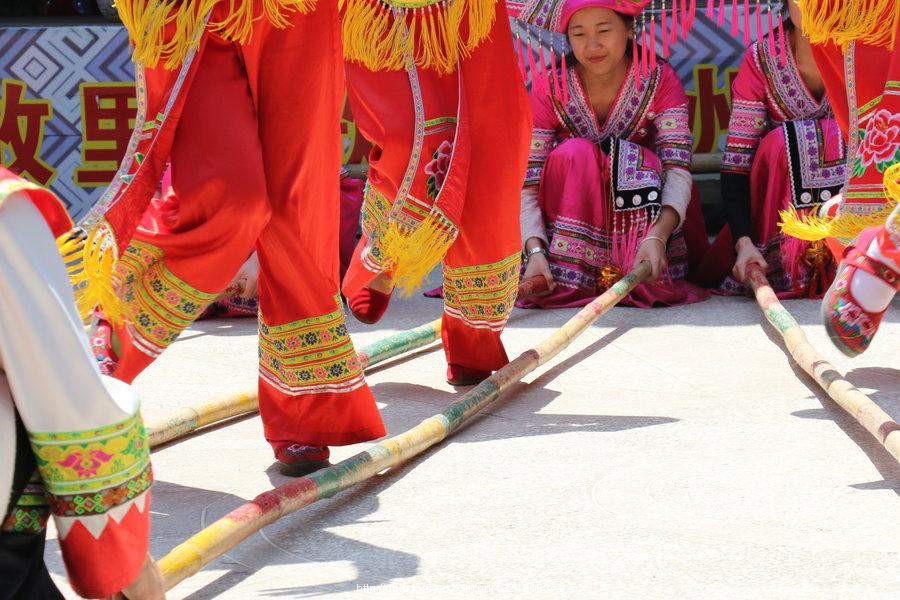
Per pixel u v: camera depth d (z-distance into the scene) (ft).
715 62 26.08
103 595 5.70
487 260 14.96
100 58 25.34
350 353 12.00
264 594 9.01
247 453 12.92
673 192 20.62
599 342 17.92
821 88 20.43
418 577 9.27
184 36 10.75
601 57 19.75
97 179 25.61
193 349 18.02
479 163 14.62
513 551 9.78
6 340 5.18
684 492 11.12
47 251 5.29
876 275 13.29
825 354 16.62
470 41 14.19
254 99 11.36
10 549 5.54
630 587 8.94
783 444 12.54
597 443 12.81
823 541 9.79
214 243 10.88
